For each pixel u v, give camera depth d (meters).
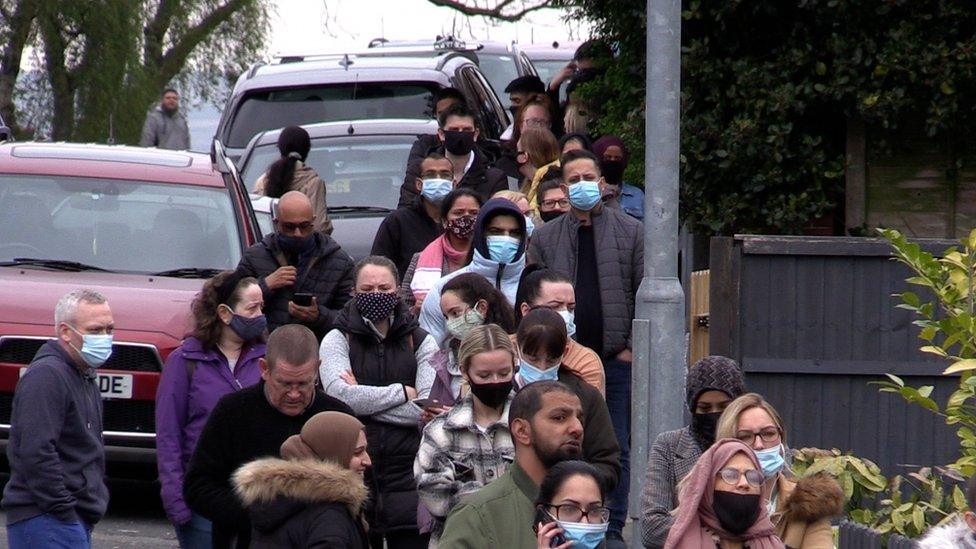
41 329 37.50
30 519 28.25
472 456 25.34
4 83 110.62
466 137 42.66
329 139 54.91
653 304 27.86
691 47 47.94
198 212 41.81
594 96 53.00
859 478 28.34
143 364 37.38
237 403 26.92
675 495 24.77
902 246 27.98
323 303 35.81
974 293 27.25
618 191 41.75
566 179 36.03
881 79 47.28
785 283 33.25
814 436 33.28
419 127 55.25
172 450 29.84
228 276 30.31
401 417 29.52
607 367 36.00
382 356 30.28
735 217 48.44
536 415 21.81
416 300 35.19
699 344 39.25
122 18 109.69
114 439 37.22
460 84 61.34
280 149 49.62
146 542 37.09
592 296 35.94
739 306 33.25
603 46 53.12
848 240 33.12
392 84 60.16
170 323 37.75
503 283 33.25
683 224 50.12
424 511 26.09
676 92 27.81
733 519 21.41
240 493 23.84
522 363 26.08
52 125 111.50
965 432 26.81
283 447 23.98
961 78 47.06
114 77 109.56
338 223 51.78
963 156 49.72
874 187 50.12
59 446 28.53
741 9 47.91
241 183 43.84
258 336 30.36
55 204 41.69
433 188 38.81
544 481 20.92
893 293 33.12
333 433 23.75
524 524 21.72
